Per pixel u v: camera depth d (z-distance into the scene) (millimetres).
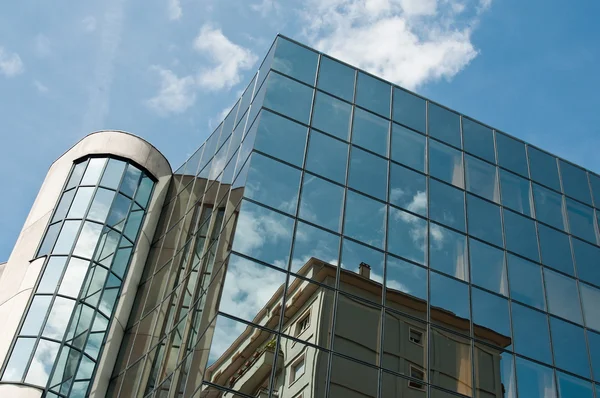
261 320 22906
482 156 32812
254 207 25188
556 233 32250
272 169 26531
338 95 30422
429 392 24219
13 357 28016
